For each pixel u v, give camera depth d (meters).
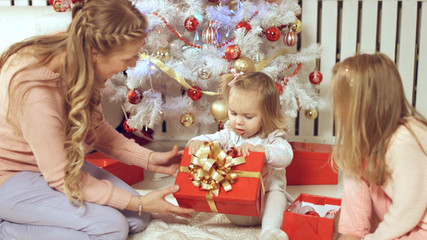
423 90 2.65
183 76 1.98
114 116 2.54
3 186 1.26
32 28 1.87
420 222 1.06
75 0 1.92
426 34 2.60
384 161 1.07
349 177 1.19
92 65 1.16
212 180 1.30
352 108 1.08
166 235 1.38
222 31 2.10
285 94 2.08
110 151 1.55
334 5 2.56
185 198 1.34
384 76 1.05
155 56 1.96
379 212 1.21
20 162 1.28
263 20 1.98
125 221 1.31
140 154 1.54
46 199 1.25
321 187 1.96
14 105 1.17
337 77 1.11
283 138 1.57
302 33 2.57
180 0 2.12
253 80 1.50
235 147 1.48
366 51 2.61
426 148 1.03
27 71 1.17
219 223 1.55
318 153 1.96
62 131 1.22
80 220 1.25
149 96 2.07
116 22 1.12
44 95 1.18
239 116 1.50
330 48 2.60
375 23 2.57
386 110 1.05
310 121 2.69
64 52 1.20
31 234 1.27
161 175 2.09
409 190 1.02
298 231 1.29
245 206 1.30
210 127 2.62
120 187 1.48
